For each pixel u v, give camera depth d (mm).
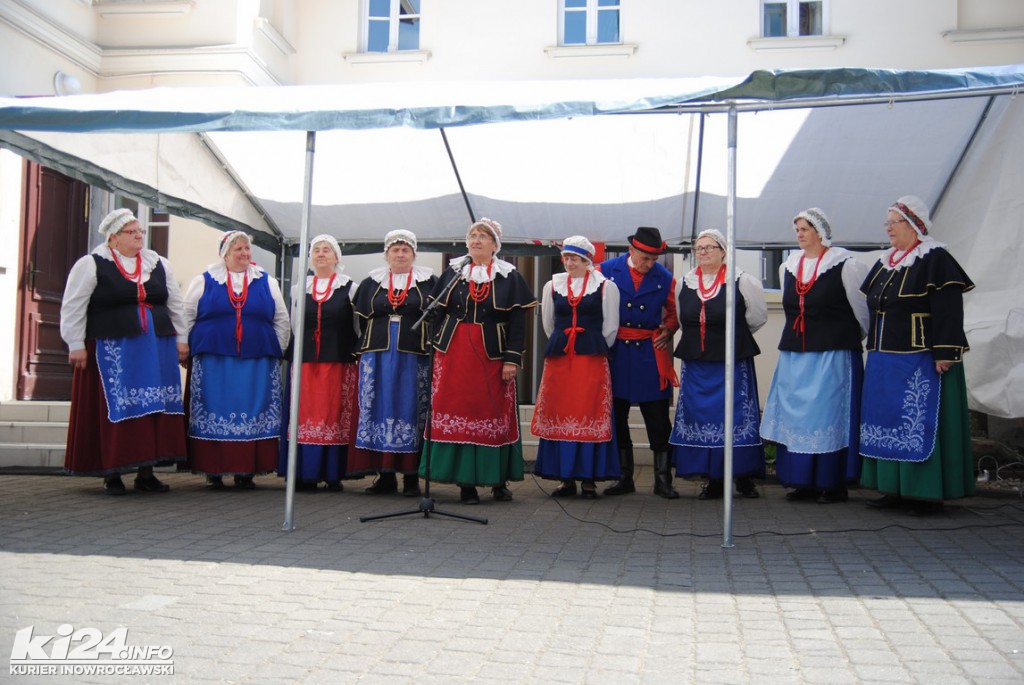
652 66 8641
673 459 6355
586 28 8852
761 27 8562
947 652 2873
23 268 7996
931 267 5242
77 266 5797
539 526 5047
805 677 2674
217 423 6246
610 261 6426
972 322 5965
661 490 6230
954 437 5297
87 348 5887
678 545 4555
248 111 4547
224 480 7012
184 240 8266
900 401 5320
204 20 8227
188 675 2688
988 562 4121
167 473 7457
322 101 4676
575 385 6016
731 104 4508
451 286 5500
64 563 4020
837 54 8383
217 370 6266
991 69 4191
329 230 7602
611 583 3787
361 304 6145
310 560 4148
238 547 4406
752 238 7238
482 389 5707
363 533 4793
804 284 5742
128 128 4602
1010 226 5742
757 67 8508
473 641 3020
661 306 6297
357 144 6301
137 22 8320
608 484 6965
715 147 6016
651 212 7078
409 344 5996
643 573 3965
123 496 6004
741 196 6672
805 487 5801
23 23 7242
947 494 5270
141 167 6191
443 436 5664
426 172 6676
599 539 4699
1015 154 5621
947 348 5172
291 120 4527
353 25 9086
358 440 6047
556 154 6309
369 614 3318
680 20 8617
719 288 6000
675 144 6070
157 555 4203
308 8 9094
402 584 3746
